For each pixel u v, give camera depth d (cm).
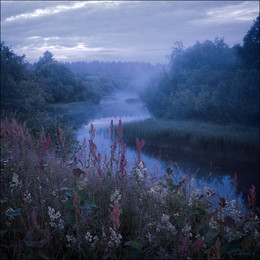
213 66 3516
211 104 2714
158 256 191
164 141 1827
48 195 249
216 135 1819
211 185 726
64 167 330
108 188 285
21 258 185
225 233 209
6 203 242
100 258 195
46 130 1134
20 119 1218
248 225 217
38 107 2698
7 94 2384
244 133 1944
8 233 215
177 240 205
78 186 253
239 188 899
